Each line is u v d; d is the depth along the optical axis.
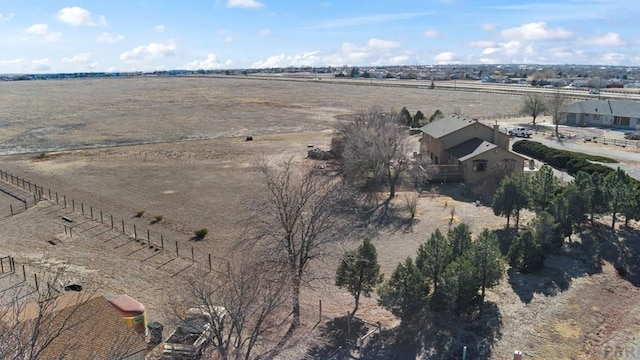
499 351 22.62
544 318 25.39
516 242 30.06
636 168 51.03
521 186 36.34
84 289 27.02
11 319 14.59
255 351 21.08
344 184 41.50
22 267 30.11
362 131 49.53
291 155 64.62
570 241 34.03
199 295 20.72
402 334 23.75
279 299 20.27
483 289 25.44
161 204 44.16
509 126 84.12
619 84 189.25
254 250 30.17
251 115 111.50
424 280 25.17
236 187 49.41
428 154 57.22
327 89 195.88
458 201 44.06
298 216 24.95
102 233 36.69
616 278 29.80
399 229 37.56
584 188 35.19
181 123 98.69
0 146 73.62
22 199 45.31
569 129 80.94
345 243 31.84
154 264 31.16
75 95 178.75
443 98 147.00
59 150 70.19
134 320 22.34
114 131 88.25
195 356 20.53
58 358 14.12
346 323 24.61
